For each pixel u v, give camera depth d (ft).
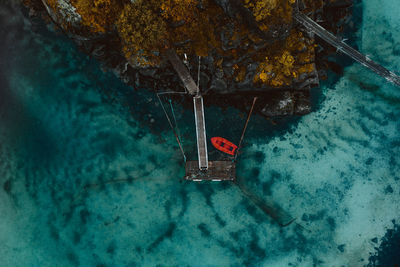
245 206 56.90
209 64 53.72
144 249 57.16
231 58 52.80
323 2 53.83
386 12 57.36
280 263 56.34
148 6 48.57
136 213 57.62
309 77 53.67
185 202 57.36
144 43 51.08
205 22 50.11
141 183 57.88
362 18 57.41
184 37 51.16
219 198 57.16
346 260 56.08
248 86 54.24
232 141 57.57
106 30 52.90
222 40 50.65
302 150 57.26
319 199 56.80
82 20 51.52
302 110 55.88
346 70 57.47
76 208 58.18
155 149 58.18
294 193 57.00
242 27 49.32
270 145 57.47
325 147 57.16
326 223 56.54
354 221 56.29
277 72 53.11
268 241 56.54
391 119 57.06
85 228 57.88
